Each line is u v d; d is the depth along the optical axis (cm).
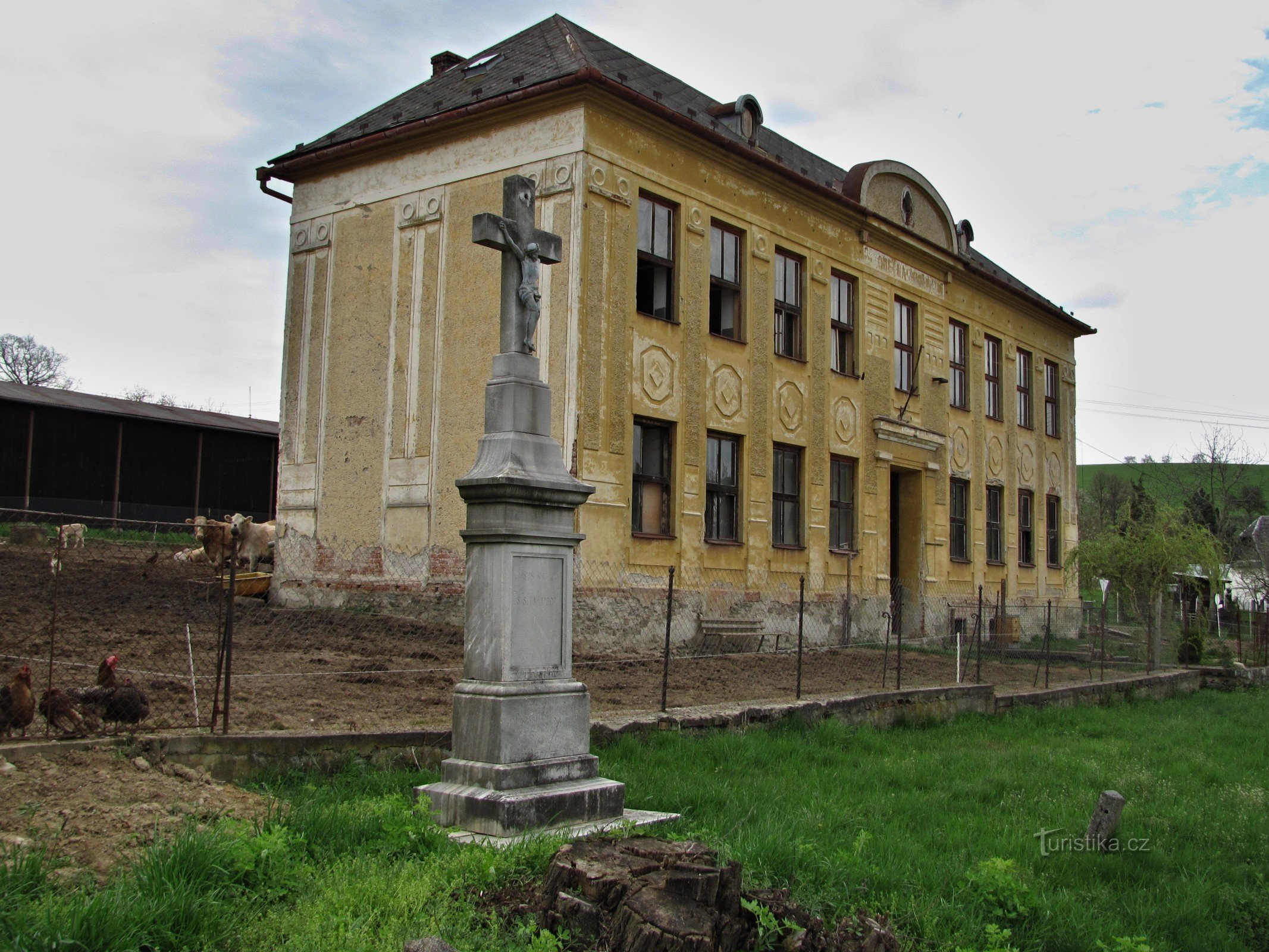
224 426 3319
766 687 1345
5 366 5938
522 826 634
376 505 1797
